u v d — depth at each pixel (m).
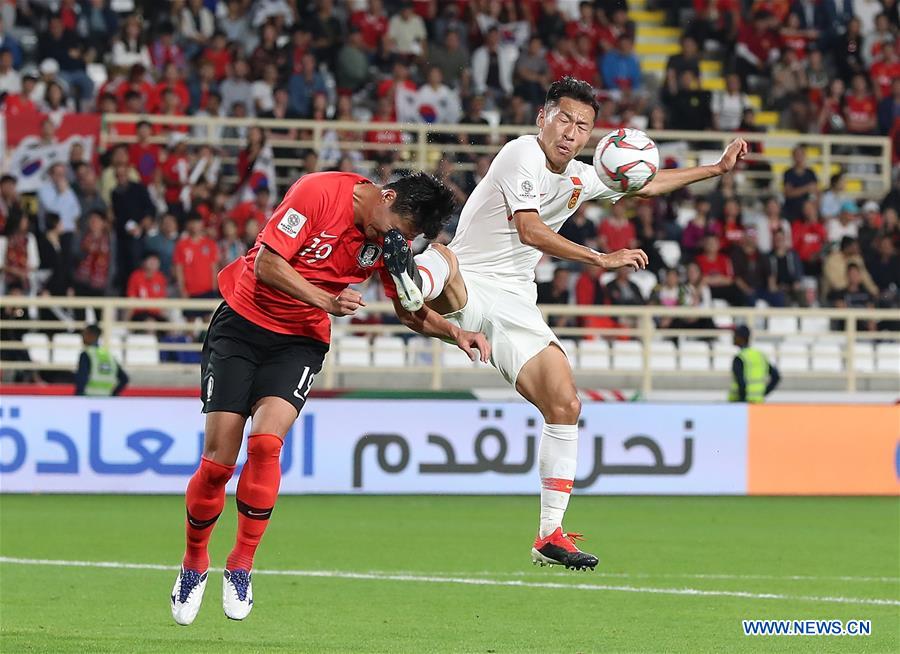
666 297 66.81
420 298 22.72
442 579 33.25
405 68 75.88
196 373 62.69
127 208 65.06
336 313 21.67
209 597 29.83
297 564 35.69
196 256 63.44
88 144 67.50
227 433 22.77
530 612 28.41
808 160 80.38
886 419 56.19
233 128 73.06
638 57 83.00
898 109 82.81
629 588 32.09
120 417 51.97
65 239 63.84
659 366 66.69
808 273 73.62
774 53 85.75
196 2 77.31
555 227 27.39
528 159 25.77
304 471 52.69
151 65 75.44
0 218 64.62
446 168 69.88
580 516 48.41
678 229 71.50
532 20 82.62
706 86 86.56
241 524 22.92
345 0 80.00
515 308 26.83
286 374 22.98
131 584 31.59
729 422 54.78
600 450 53.88
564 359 26.86
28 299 56.88
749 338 56.91
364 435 52.97
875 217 73.06
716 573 34.88
